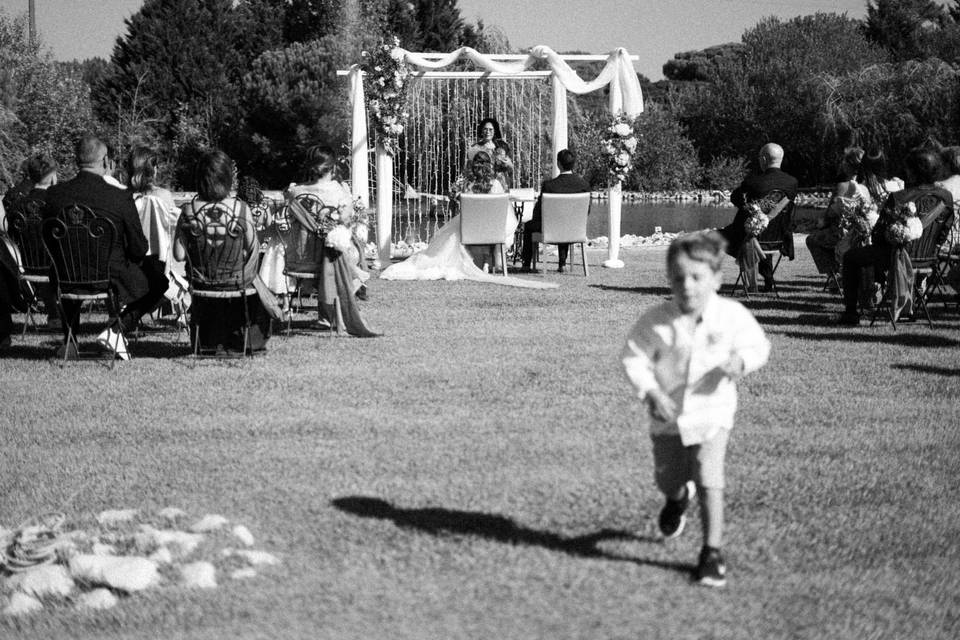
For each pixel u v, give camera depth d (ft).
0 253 28.50
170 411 21.97
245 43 164.76
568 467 17.70
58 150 84.38
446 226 47.78
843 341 29.86
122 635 11.62
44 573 12.92
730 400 12.85
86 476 17.48
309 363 27.12
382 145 53.47
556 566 13.35
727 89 191.21
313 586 12.80
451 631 11.53
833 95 147.23
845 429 20.21
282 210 32.32
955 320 33.96
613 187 52.75
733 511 15.51
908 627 11.65
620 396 23.15
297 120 143.02
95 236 26.18
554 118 59.52
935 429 20.22
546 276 48.29
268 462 18.13
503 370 26.07
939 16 236.22
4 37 86.33
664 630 11.53
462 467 17.74
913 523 15.02
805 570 13.29
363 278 34.53
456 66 84.17
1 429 20.54
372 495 16.29
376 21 158.51
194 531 14.51
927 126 130.11
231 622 11.86
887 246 31.89
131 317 28.35
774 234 40.42
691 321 12.85
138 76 148.05
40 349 29.48
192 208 26.58
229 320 28.35
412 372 25.85
